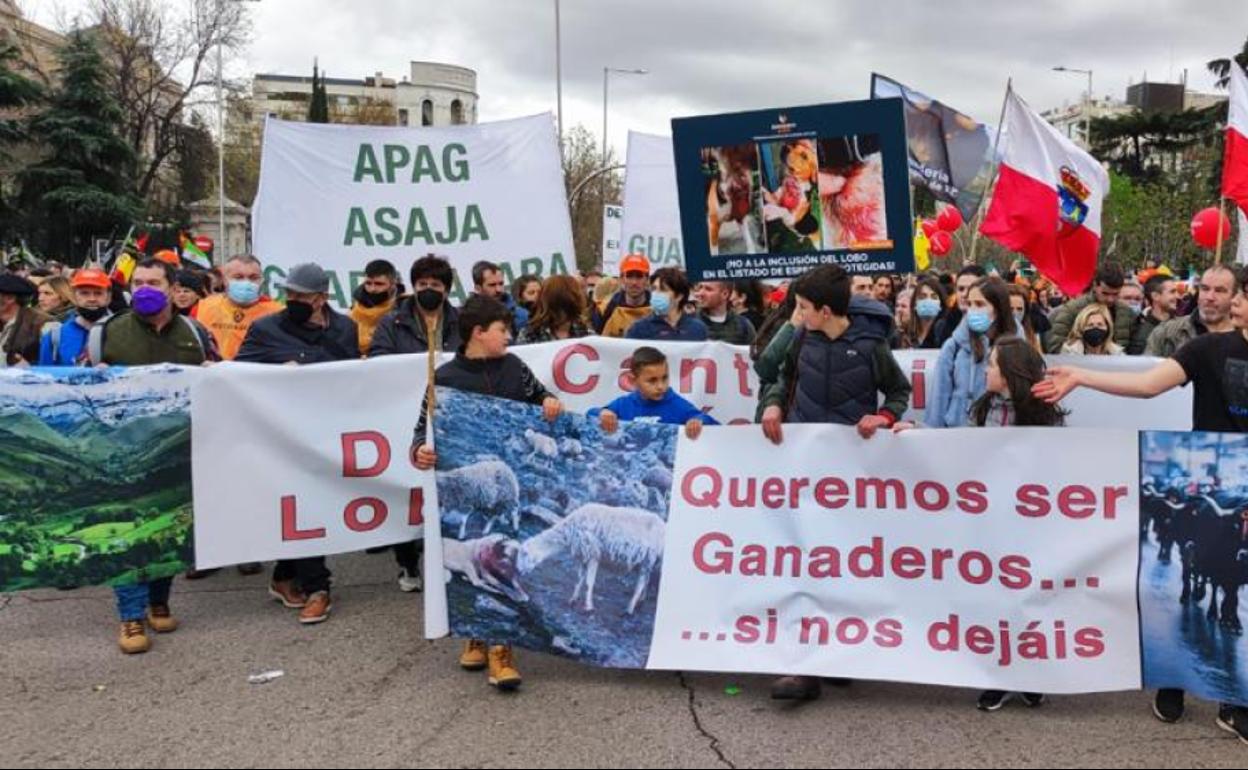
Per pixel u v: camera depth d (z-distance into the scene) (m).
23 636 5.15
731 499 4.52
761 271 5.67
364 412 5.52
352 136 7.84
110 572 5.07
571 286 6.72
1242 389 4.06
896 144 5.36
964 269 7.66
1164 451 4.19
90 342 5.42
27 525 5.05
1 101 40.00
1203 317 6.14
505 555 4.52
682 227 5.78
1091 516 4.26
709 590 4.49
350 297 7.88
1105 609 4.22
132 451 5.16
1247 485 4.08
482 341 4.65
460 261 7.99
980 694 4.39
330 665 4.73
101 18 45.78
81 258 40.75
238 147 57.41
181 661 4.80
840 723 4.08
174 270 6.36
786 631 4.40
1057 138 7.34
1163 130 61.12
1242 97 7.45
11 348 6.95
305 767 3.71
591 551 4.53
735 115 5.57
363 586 6.04
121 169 42.00
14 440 5.04
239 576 6.27
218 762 3.75
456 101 118.06
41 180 39.72
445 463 4.52
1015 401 4.39
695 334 6.70
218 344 7.01
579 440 4.55
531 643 4.48
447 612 4.53
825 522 4.45
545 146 8.08
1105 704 4.30
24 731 4.02
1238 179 7.45
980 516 4.33
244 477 5.34
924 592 4.35
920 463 4.38
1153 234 38.75
